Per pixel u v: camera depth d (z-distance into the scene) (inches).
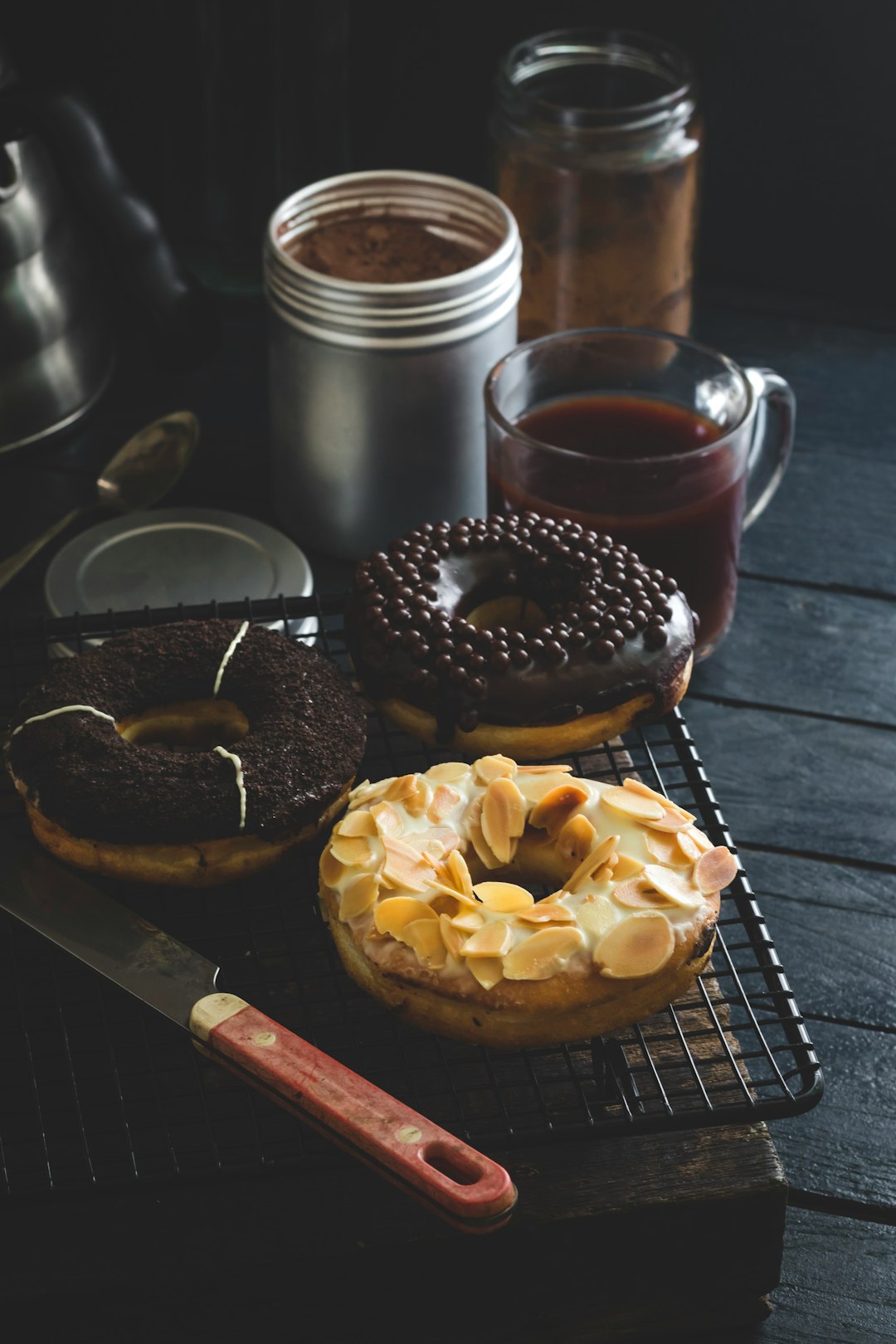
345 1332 28.9
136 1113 29.0
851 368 40.8
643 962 27.8
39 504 37.4
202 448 38.8
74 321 37.7
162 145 40.6
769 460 37.7
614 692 30.5
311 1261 28.2
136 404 39.5
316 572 36.6
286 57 39.0
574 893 28.4
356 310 34.1
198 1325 28.5
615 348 34.3
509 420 34.3
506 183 37.6
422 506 35.9
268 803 29.4
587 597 31.0
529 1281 28.8
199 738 31.4
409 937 28.0
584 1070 29.3
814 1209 30.1
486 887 28.4
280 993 29.8
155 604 34.5
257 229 40.9
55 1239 28.3
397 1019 28.3
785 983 28.3
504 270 34.8
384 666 30.7
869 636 36.4
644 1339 29.4
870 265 42.2
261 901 30.6
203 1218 28.5
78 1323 28.2
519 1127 28.9
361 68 41.5
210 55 38.9
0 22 39.8
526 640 30.7
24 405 37.5
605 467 32.4
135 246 35.7
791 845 33.5
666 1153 28.8
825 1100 30.9
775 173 41.5
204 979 28.2
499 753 30.7
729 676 35.8
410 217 36.7
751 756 34.6
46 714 30.3
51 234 36.7
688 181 37.2
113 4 40.0
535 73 38.3
